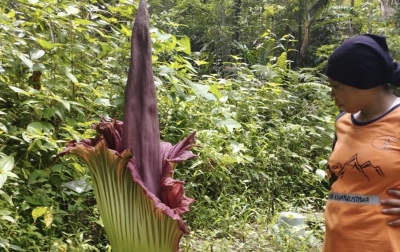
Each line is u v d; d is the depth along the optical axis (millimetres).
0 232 2432
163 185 1271
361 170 1567
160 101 4195
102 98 3457
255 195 4316
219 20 11875
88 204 3320
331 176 1740
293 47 11172
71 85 3322
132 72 1312
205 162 3945
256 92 5957
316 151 5277
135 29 1333
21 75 3055
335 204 1676
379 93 1590
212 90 3715
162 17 5008
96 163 1301
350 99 1553
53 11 3322
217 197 4055
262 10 11922
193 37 11867
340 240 1632
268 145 4840
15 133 2668
